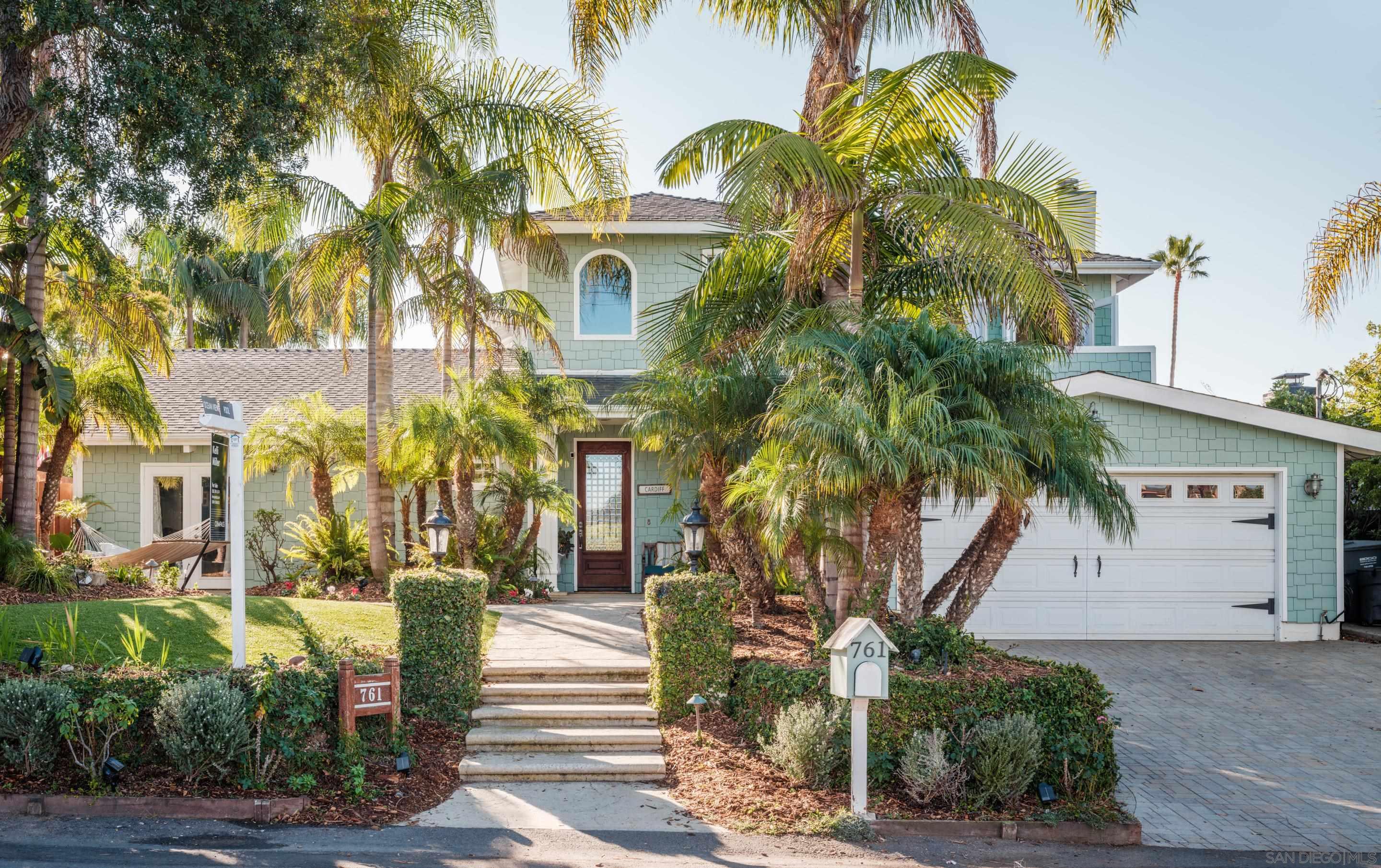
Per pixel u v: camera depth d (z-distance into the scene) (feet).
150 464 56.59
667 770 26.04
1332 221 33.14
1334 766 28.60
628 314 57.72
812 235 33.32
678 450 37.35
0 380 44.98
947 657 26.84
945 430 26.11
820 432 25.96
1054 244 32.27
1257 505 48.39
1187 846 22.29
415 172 46.26
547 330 51.39
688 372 37.37
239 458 26.00
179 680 24.21
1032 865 20.88
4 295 41.88
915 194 31.91
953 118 33.32
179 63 32.94
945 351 28.35
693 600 29.63
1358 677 40.06
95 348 52.90
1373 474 59.93
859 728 23.11
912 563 30.09
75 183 32.76
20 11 32.40
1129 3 37.40
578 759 26.40
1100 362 57.36
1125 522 30.30
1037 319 31.53
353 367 66.03
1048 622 48.52
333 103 41.50
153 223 34.47
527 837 21.62
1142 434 48.42
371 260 40.60
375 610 38.32
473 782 25.38
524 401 47.34
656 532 56.24
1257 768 28.40
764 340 34.60
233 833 21.34
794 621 37.45
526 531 54.60
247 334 126.41
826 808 23.53
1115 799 25.07
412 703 28.58
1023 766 23.40
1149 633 48.32
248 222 44.73
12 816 21.99
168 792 22.80
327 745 24.97
